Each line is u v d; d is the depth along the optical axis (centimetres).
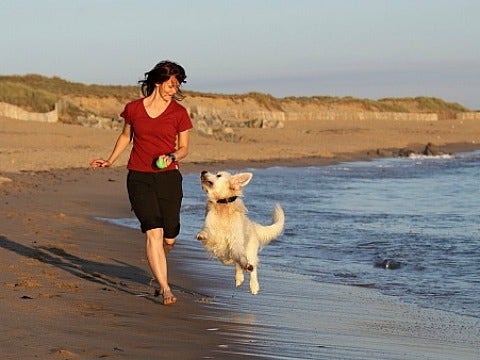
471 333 691
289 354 566
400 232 1360
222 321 675
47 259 957
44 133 4106
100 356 518
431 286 912
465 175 2908
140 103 738
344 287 903
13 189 1925
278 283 913
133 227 1375
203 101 8219
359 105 9788
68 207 1633
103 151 3366
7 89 5431
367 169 3281
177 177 741
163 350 548
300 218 1559
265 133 5394
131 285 828
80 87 7519
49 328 588
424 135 6088
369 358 576
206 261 1041
